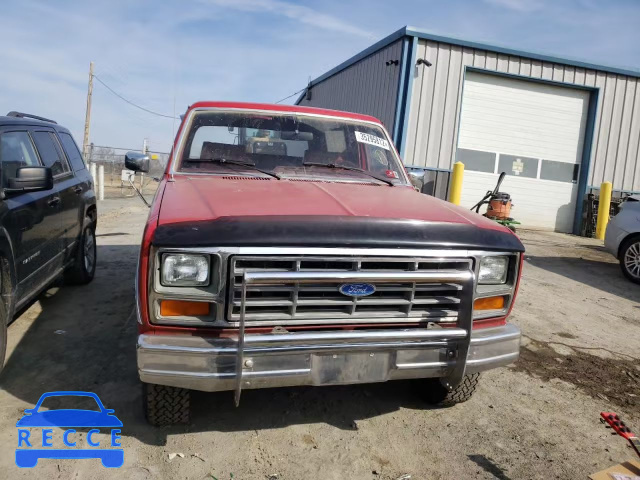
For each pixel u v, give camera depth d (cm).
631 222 781
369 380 253
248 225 234
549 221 1384
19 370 361
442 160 1257
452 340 259
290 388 354
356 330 250
